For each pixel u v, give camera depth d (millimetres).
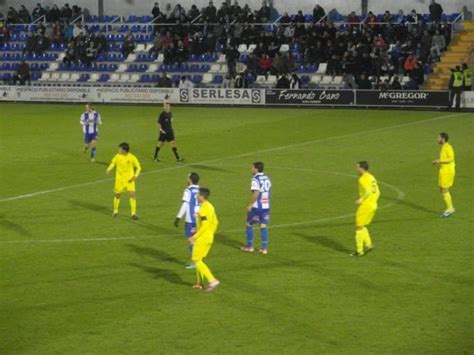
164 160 55781
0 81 106500
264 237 32906
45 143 63844
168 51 101375
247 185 46781
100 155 58125
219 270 30688
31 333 24328
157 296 27672
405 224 37750
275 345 23422
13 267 31141
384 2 104688
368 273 30281
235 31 102312
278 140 64625
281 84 92125
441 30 95188
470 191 44812
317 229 36906
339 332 24422
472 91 84125
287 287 28641
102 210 40719
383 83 89125
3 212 40375
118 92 95000
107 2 114562
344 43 95062
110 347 23266
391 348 23219
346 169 51750
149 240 35062
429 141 63188
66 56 105188
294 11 108312
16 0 117000
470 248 33625
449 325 24984
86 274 30219
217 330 24562
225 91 91812
